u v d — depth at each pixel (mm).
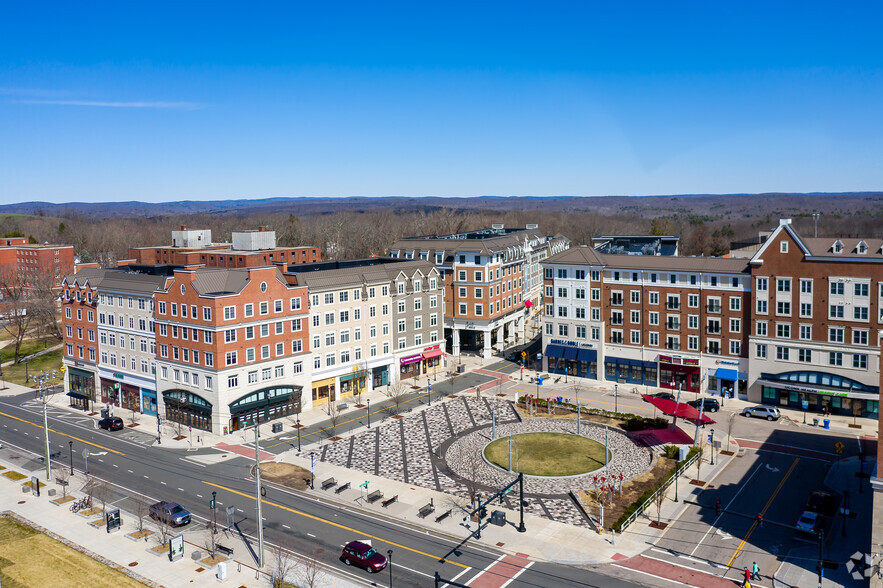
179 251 143375
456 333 138375
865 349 93125
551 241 183125
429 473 79875
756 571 55344
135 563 60125
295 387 102375
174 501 73250
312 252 154250
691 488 73938
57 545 63594
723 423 94562
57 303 188000
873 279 91500
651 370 113000
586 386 114312
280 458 85375
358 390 112938
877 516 53875
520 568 58344
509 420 98500
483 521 67188
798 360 98375
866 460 80375
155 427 98688
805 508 67938
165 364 100312
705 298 106062
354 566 58938
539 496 72812
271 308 99000
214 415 94250
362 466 82312
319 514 69688
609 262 114250
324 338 107375
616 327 114812
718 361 106062
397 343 119375
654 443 87438
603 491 73000
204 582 56938
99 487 75688
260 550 59438
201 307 93562
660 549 61188
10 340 159250
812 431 90875
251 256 125875
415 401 108875
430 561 59750
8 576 57656
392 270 118125
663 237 142375
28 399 115438
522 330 154750
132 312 105000
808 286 96375
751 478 76250
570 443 88375
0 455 88375
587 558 59812
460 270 136250
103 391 112188
